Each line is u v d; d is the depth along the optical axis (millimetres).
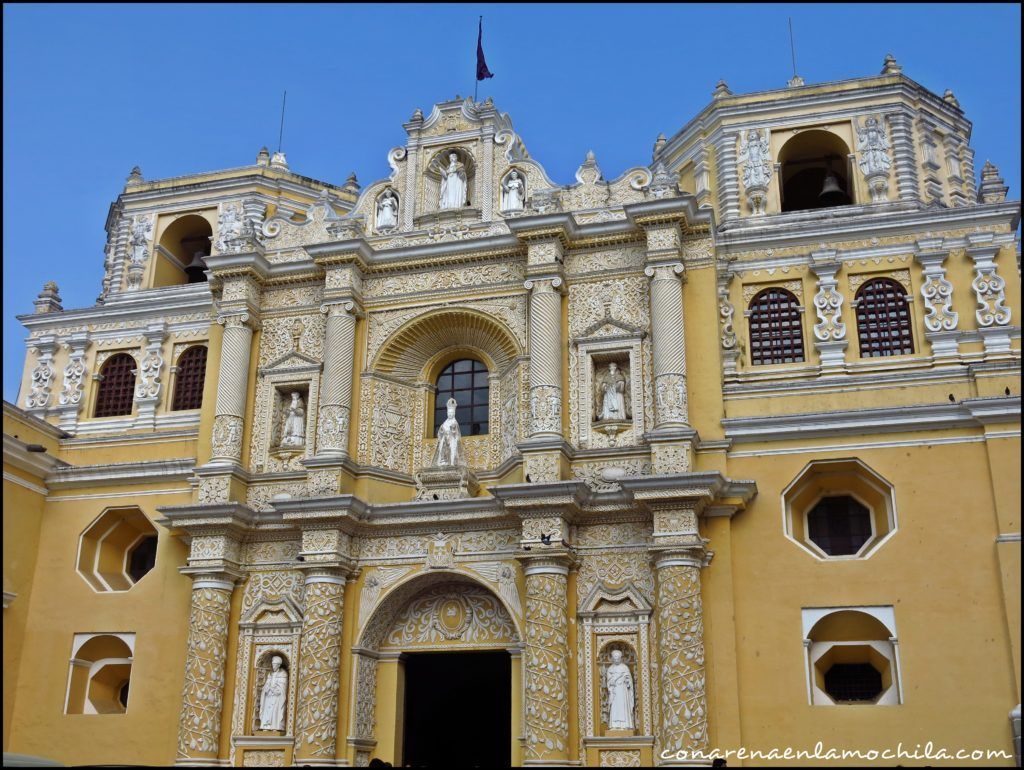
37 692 29219
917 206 30000
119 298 35125
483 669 30828
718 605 24797
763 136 32469
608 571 25781
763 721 23922
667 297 27078
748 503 25812
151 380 33188
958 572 24047
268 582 28203
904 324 27812
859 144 31594
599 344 27828
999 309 26891
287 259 31609
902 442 25453
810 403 26719
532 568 25453
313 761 25375
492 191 30609
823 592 24625
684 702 23422
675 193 28219
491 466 28734
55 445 32500
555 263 28031
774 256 29109
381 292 30328
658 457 25609
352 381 29234
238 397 29703
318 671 26109
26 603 30141
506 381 29141
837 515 26766
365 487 28219
